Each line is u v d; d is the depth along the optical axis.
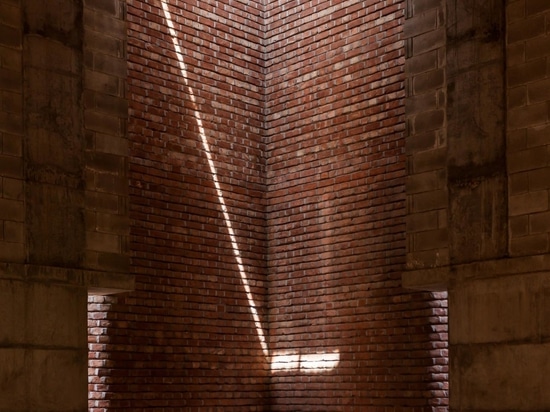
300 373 11.52
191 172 11.42
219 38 11.99
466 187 8.54
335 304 11.23
